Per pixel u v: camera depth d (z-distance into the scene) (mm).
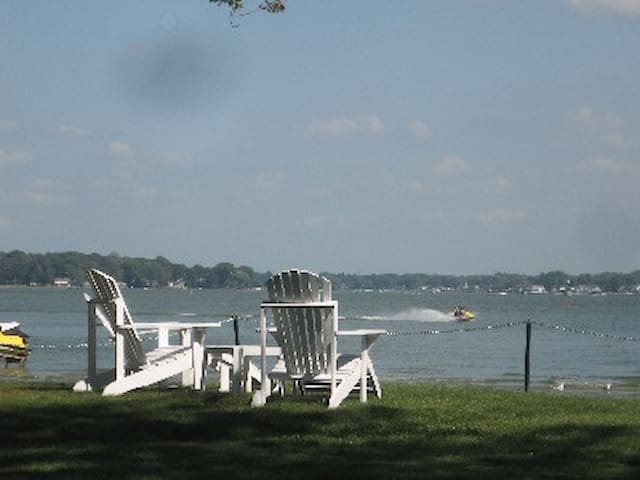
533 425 12391
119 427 11992
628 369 31234
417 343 45438
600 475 9875
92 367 15742
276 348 15211
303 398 14102
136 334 15180
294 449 10945
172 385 16578
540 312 104188
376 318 74625
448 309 104375
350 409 13094
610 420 12977
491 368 31312
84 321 62219
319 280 13508
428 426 12281
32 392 15320
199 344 15328
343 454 10727
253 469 9906
